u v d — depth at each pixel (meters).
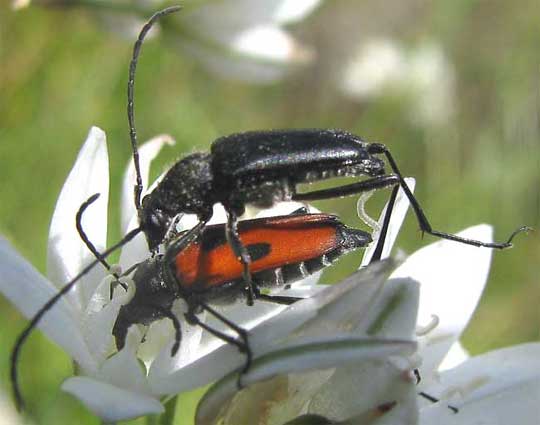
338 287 0.07
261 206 0.08
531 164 0.16
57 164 0.13
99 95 0.13
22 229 0.12
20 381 0.11
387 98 0.16
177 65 0.14
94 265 0.08
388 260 0.07
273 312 0.08
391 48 0.16
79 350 0.07
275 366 0.07
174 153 0.14
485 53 0.17
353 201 0.13
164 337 0.07
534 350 0.07
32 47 0.13
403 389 0.07
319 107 0.17
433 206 0.15
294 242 0.07
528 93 0.16
